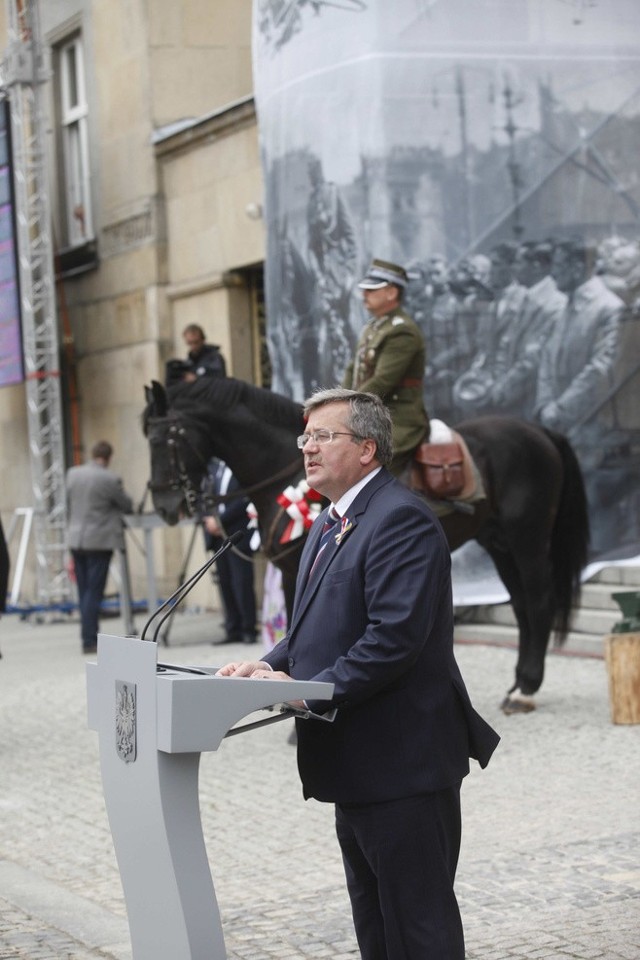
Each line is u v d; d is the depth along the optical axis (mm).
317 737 4004
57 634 18031
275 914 5887
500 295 13414
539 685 9859
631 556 13375
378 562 3932
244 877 6535
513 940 5355
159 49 18812
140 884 3902
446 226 13312
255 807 7910
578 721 9547
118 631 17500
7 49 19203
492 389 13453
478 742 4105
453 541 9320
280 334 14344
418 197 13273
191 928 3705
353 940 5488
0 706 12070
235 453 9055
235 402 9062
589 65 13328
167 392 9180
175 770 3719
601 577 13258
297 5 13617
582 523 9953
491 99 13258
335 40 13383
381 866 3932
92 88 20109
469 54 13227
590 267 13422
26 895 6434
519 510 9680
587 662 11977
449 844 4016
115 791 3973
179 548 19094
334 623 4027
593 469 13422
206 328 18109
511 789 7852
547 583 9828
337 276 13609
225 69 19078
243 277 17672
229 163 17344
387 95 13188
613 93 13375
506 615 13469
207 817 7738
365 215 13359
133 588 20109
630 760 8352
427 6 13188
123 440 19891
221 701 3641
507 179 13320
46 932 5855
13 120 19250
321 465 4117
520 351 13438
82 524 15773
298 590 4273
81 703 12008
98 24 19828
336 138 13445
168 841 3705
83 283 20734
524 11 13258
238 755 9383
